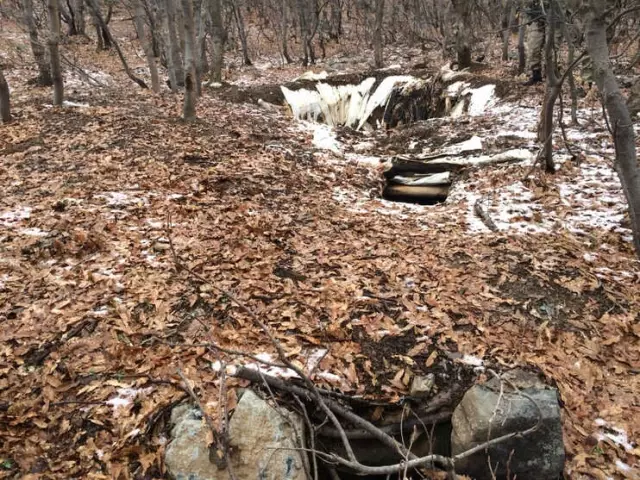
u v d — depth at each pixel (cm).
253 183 664
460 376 344
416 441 324
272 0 2297
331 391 321
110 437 290
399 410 328
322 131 1062
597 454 303
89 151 728
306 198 648
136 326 371
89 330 364
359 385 332
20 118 899
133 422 296
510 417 294
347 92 1466
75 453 283
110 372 330
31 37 1207
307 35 1850
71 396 314
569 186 651
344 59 1880
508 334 386
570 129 849
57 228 493
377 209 646
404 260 484
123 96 1148
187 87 897
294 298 409
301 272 452
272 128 1009
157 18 1675
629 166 414
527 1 1119
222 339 358
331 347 358
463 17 1374
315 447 305
